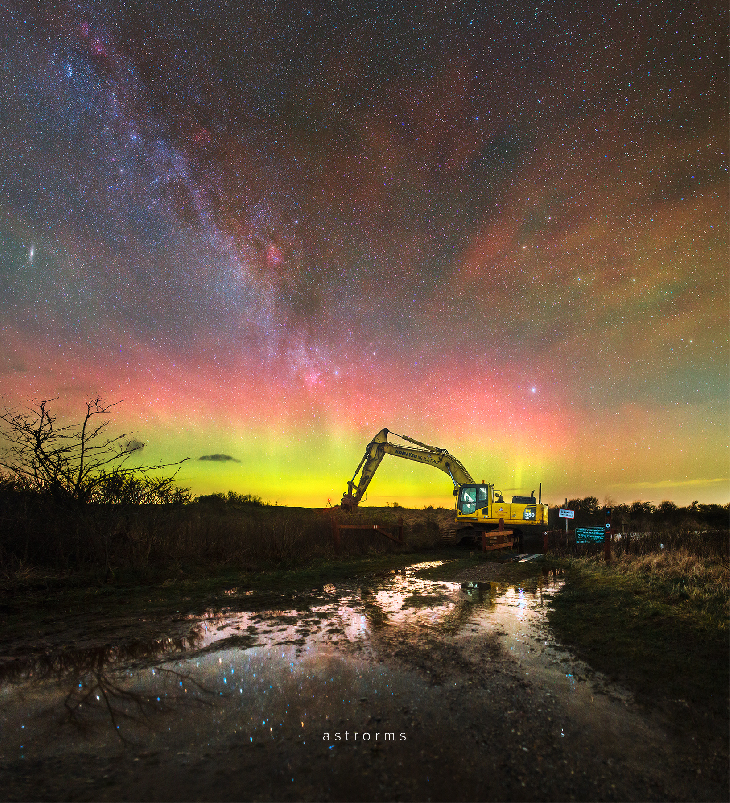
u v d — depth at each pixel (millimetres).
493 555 17391
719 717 4113
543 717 4105
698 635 6027
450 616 7555
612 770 3363
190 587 9609
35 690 4727
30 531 10430
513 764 3416
